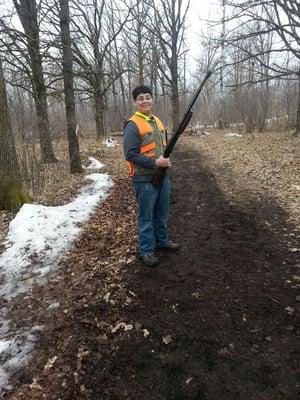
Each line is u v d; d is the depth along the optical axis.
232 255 4.56
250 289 3.77
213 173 9.91
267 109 22.12
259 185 8.13
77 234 5.44
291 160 10.88
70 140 10.16
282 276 4.01
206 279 3.99
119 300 3.68
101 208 6.86
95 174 9.94
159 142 4.07
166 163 3.88
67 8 9.31
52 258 4.69
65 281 4.15
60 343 3.14
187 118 3.76
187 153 14.59
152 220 4.29
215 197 7.36
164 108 33.25
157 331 3.19
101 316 3.45
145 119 3.97
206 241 5.04
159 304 3.57
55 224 5.67
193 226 5.67
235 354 2.90
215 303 3.55
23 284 4.14
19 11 10.89
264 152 13.00
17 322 3.48
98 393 2.61
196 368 2.78
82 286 4.01
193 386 2.62
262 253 4.60
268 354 2.88
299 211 6.12
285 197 7.03
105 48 20.53
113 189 8.41
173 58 21.48
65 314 3.53
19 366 2.92
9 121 6.45
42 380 2.76
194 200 7.20
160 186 4.07
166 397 2.55
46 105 12.48
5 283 4.18
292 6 9.85
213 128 30.78
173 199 7.36
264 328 3.17
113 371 2.79
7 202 6.37
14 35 8.61
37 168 8.29
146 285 3.92
